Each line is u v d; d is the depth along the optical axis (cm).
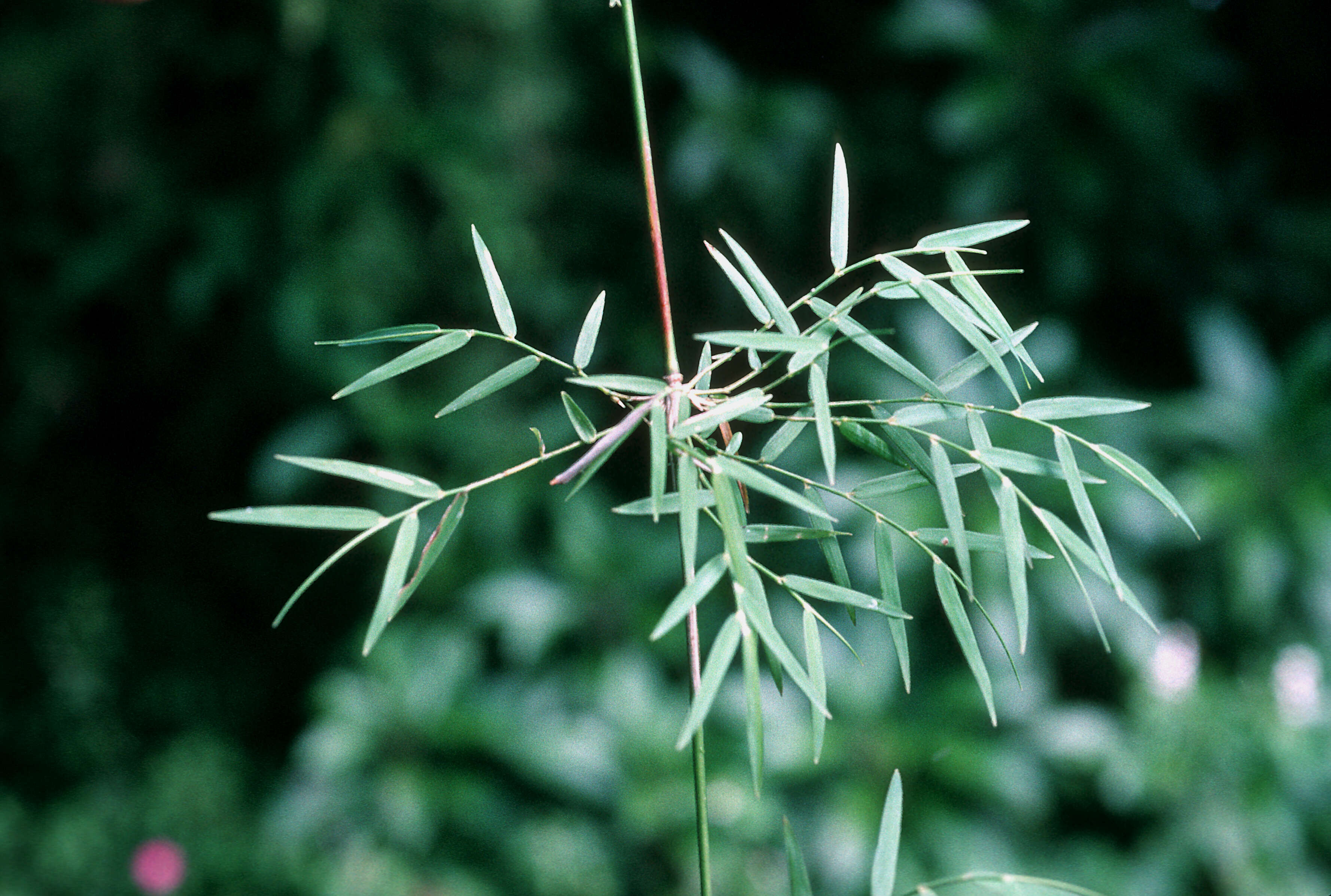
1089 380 234
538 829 221
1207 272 245
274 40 240
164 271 267
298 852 233
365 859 223
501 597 236
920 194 249
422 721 233
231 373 280
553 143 265
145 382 296
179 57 248
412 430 248
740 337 58
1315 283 249
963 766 205
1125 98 221
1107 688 237
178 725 296
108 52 249
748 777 212
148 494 312
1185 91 236
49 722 286
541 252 265
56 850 251
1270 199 258
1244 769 205
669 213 268
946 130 222
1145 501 213
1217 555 220
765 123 252
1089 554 59
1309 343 222
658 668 236
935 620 223
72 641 292
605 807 226
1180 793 205
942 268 239
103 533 312
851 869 198
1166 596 229
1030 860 211
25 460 305
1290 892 198
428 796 227
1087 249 233
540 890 215
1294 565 211
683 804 209
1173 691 212
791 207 260
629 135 273
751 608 57
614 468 258
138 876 241
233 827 258
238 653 309
